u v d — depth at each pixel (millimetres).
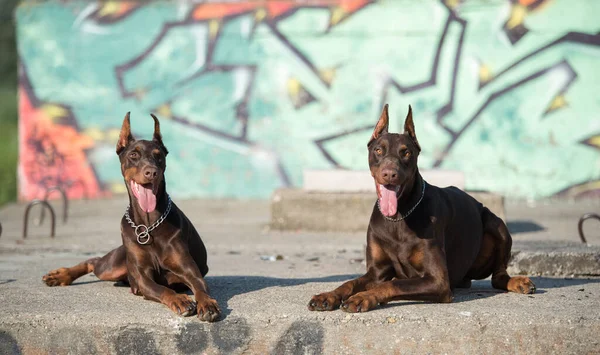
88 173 15805
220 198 15789
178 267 5594
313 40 15531
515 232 10922
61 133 15805
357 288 5551
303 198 11219
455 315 5254
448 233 5734
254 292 6027
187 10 15648
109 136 15781
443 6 15297
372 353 5246
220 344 5277
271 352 5273
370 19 15422
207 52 15680
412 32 15375
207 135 15742
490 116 15352
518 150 15320
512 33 15219
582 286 6391
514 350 5215
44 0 15734
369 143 5672
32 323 5336
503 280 6176
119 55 15734
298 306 5492
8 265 7867
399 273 5598
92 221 12359
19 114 15859
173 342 5266
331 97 15547
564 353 5199
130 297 5844
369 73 15477
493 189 15398
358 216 11117
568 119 15203
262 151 15688
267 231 11242
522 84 15266
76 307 5535
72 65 15789
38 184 15859
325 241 10234
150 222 5574
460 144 15406
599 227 11398
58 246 9609
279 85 15625
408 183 5383
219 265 8016
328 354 5258
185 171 15836
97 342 5297
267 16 15562
